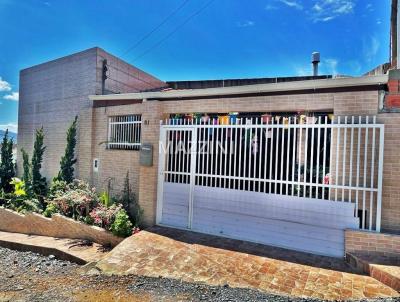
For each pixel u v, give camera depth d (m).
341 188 4.81
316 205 4.96
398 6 5.20
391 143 4.55
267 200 5.38
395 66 5.88
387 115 4.59
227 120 5.88
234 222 5.69
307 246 5.02
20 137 11.76
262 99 5.67
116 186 7.70
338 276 4.08
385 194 4.57
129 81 10.65
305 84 5.25
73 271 4.89
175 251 5.00
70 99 9.70
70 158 8.86
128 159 7.47
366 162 4.70
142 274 4.32
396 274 3.73
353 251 4.57
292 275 4.14
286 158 5.27
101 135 8.28
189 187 6.18
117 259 4.77
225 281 4.04
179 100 6.50
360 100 4.79
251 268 4.37
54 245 6.12
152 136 6.58
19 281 4.52
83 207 7.07
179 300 3.59
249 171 5.57
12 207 8.71
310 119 5.05
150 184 6.57
